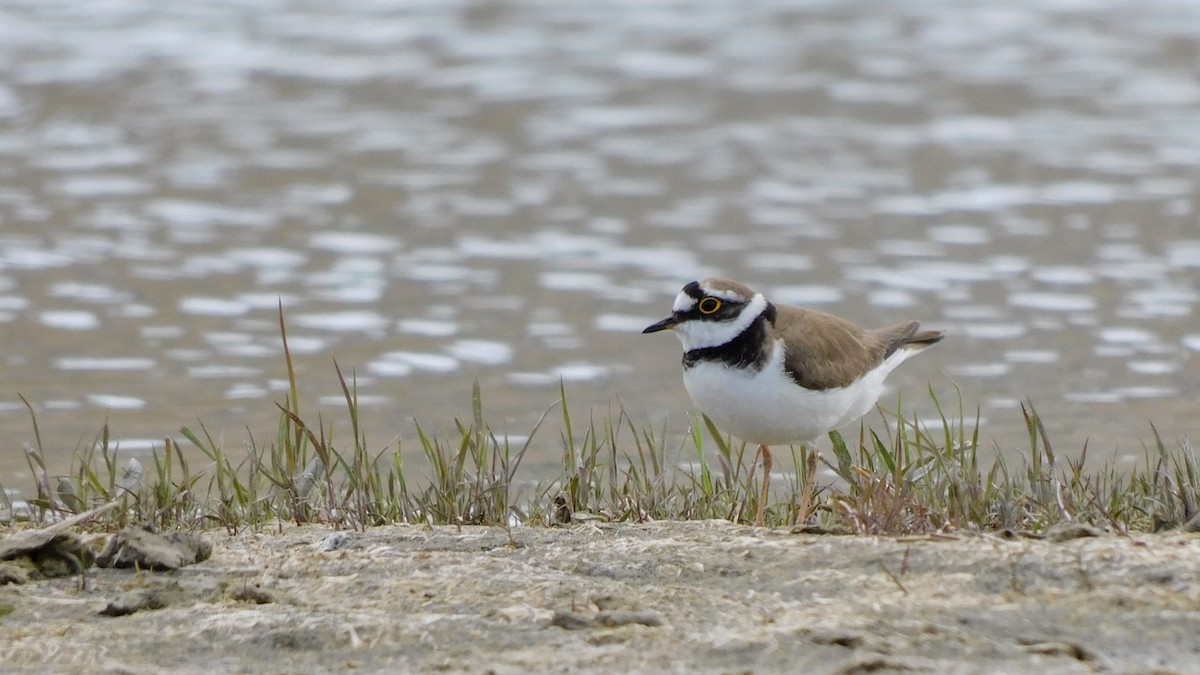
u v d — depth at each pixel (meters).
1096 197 19.42
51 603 7.14
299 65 25.66
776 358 8.78
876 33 27.84
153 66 25.48
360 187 19.91
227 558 7.87
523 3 30.11
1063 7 29.62
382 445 12.09
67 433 12.35
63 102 23.36
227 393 13.48
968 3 30.06
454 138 21.98
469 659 6.27
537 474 11.41
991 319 15.46
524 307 15.94
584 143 21.80
